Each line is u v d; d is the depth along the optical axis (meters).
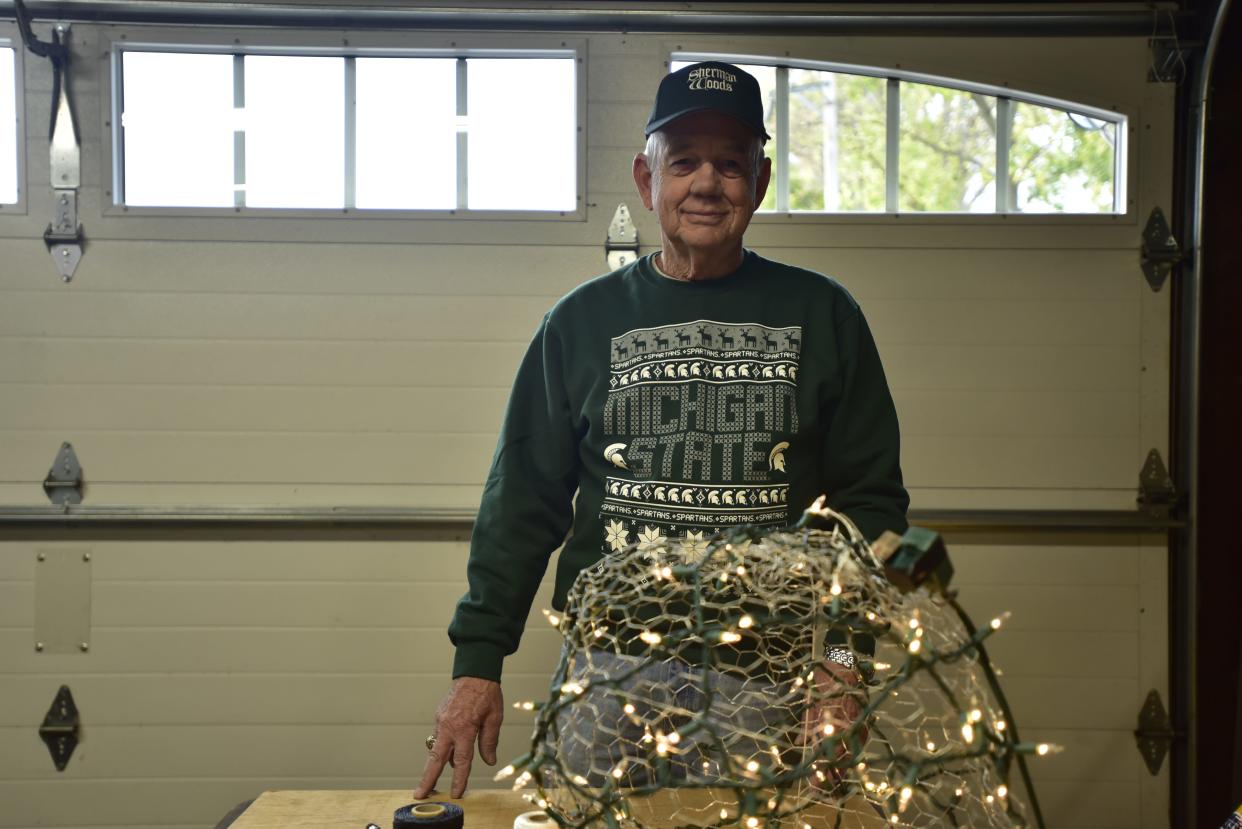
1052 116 3.16
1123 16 3.07
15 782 3.01
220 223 3.07
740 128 1.71
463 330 3.09
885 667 1.19
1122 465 3.12
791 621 0.99
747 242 3.11
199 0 3.05
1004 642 3.09
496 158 3.12
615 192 3.11
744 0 3.09
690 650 1.37
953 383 3.12
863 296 3.11
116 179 3.07
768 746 1.18
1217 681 3.05
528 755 1.00
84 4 3.04
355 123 3.11
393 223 3.09
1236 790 2.96
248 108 3.10
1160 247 3.11
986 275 3.12
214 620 3.05
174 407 3.06
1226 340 3.07
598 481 1.71
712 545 1.07
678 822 1.19
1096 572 3.11
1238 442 3.06
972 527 3.09
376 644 3.06
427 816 1.27
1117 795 3.08
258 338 3.07
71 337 3.05
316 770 3.04
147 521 3.02
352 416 3.08
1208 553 3.06
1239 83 3.03
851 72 3.13
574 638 1.04
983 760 1.01
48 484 3.03
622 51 3.11
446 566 3.07
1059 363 3.12
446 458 3.08
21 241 3.05
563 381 1.78
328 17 3.06
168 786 3.02
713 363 1.69
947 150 3.16
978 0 3.09
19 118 3.05
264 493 3.06
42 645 3.03
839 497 1.73
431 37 3.08
